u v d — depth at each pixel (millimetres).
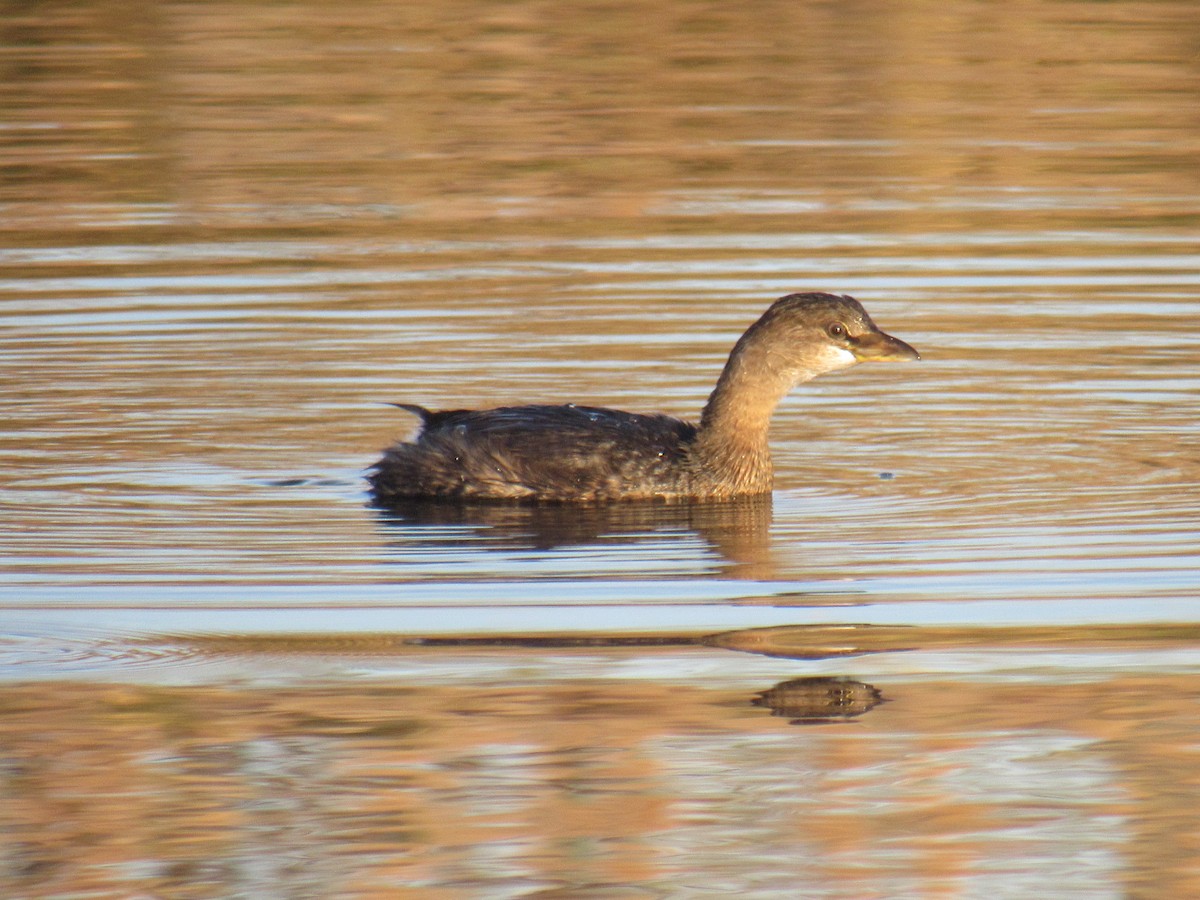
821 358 14203
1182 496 13805
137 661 10734
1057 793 9180
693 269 20516
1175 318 18797
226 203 23234
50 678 10508
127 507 13766
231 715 10031
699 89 28438
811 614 11461
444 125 26625
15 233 21859
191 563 12500
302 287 20031
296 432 15758
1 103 27594
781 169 24422
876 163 24641
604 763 9516
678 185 23828
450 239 21812
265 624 11328
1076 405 16375
